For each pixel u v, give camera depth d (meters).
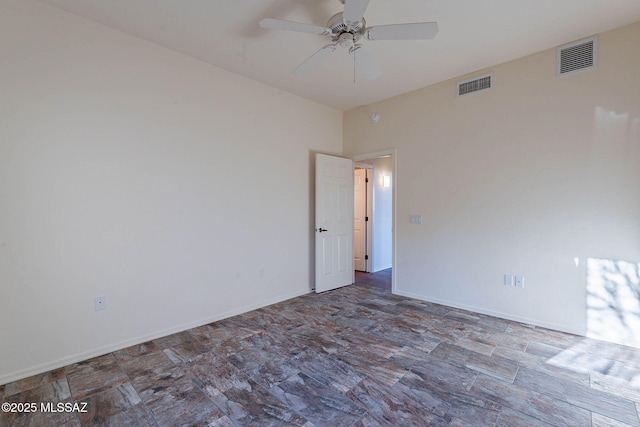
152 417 1.71
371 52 2.88
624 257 2.51
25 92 2.12
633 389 1.94
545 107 2.87
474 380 2.05
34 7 2.15
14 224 2.09
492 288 3.24
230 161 3.29
